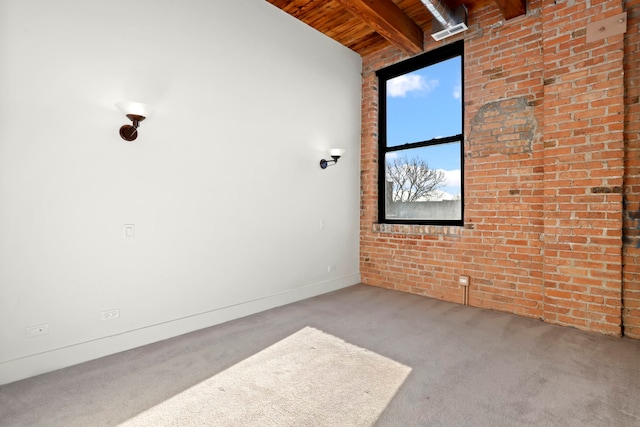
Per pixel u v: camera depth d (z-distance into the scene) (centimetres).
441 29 323
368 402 167
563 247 270
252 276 306
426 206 382
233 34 289
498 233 311
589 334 253
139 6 233
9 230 185
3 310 183
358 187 428
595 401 167
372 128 418
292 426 149
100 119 216
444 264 348
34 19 191
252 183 305
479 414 157
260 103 311
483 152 320
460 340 243
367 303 337
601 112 251
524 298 296
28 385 182
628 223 245
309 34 359
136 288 234
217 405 165
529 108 293
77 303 208
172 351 226
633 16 243
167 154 248
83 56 209
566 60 267
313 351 225
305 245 357
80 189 209
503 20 309
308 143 358
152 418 154
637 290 242
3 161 182
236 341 242
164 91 246
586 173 258
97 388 179
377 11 299
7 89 183
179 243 256
